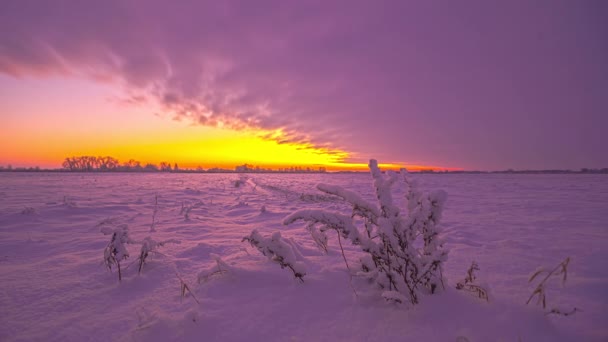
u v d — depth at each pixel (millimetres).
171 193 11023
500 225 4566
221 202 8641
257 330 1387
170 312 1586
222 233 3957
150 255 2719
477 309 1473
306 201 9008
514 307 1496
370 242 1711
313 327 1401
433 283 1649
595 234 3789
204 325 1415
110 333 1396
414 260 1571
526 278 2061
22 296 1837
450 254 2822
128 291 1910
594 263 2455
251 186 17859
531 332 1284
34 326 1475
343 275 2023
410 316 1434
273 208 7141
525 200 8578
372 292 1703
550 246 3109
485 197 9820
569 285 1876
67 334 1396
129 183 19109
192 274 2217
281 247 1951
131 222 4926
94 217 5469
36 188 13547
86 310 1646
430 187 16281
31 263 2582
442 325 1351
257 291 1817
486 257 2689
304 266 2098
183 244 3217
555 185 17406
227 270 2027
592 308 1527
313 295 1739
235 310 1578
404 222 1605
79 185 16172
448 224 4703
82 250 3055
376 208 1700
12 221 4887
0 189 12789
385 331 1333
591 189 13180
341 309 1565
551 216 5484
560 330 1304
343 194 1759
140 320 1411
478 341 1222
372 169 1794
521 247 3080
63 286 1997
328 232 3986
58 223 4797
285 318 1491
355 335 1317
